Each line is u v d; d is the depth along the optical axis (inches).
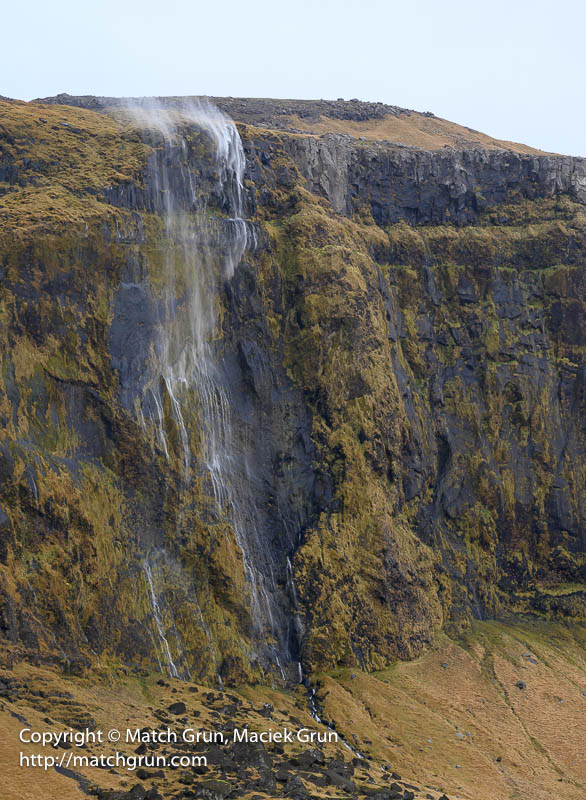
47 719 3582.7
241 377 5201.8
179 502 4815.5
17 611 4010.8
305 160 5772.6
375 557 5177.2
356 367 5344.5
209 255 5187.0
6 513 4141.2
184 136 5354.3
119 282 4835.1
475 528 5871.1
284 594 5007.4
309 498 5206.7
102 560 4424.2
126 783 3270.2
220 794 3240.7
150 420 4805.6
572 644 5659.5
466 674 5132.9
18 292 4517.7
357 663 4982.8
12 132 5103.3
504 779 4372.5
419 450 5713.6
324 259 5403.5
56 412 4515.3
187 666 4562.0
